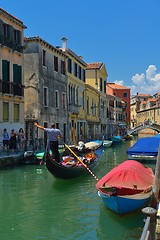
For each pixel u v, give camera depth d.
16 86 21.78
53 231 8.23
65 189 12.64
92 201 10.88
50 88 26.69
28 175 15.38
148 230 5.09
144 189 8.88
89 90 39.69
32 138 24.23
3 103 20.38
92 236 7.88
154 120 74.88
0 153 18.34
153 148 17.91
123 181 9.30
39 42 24.42
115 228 8.30
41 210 9.97
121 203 8.59
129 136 51.09
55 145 14.55
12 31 21.62
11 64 21.44
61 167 13.42
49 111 26.34
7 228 8.48
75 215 9.42
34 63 24.42
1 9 20.05
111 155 26.22
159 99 74.88
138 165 10.44
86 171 15.26
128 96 76.69
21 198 11.32
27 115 24.36
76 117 33.94
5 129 19.00
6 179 14.49
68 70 31.27
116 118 61.50
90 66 45.72
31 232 8.22
